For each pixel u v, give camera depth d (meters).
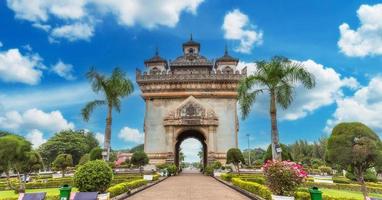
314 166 79.56
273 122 26.73
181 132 61.81
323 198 19.84
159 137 62.31
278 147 26.17
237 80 63.69
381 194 30.50
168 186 32.28
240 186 26.91
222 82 64.12
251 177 37.34
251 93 27.45
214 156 59.44
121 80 37.44
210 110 61.41
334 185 35.03
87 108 36.97
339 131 25.20
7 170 32.41
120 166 60.62
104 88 37.28
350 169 25.14
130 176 41.97
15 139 30.91
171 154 59.56
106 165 20.58
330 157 25.50
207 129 60.69
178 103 63.88
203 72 66.38
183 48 75.75
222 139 61.84
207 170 56.19
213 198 22.52
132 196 23.81
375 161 23.23
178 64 70.31
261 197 20.48
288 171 17.89
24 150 31.05
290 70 26.86
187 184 34.81
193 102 61.47
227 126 62.59
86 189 19.58
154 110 63.88
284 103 26.78
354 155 23.53
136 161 51.53
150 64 71.81
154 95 64.12
